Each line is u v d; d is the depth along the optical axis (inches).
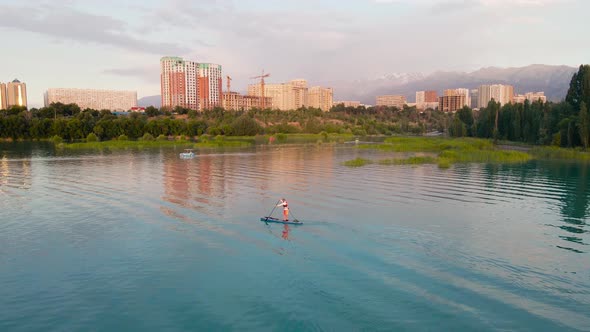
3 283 918.4
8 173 2605.8
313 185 2126.0
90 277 949.2
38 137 6565.0
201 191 1943.9
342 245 1151.0
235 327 735.1
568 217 1466.5
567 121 4662.9
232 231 1280.8
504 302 820.0
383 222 1385.3
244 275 952.3
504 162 3351.4
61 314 784.9
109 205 1642.5
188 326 740.7
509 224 1370.6
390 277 937.5
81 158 3636.8
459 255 1076.5
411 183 2204.7
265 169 2822.3
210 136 7293.3
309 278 933.2
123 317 773.9
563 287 887.7
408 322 746.8
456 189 2028.8
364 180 2309.3
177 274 961.5
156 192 1916.8
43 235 1254.3
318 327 732.7
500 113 6520.7
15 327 737.6
